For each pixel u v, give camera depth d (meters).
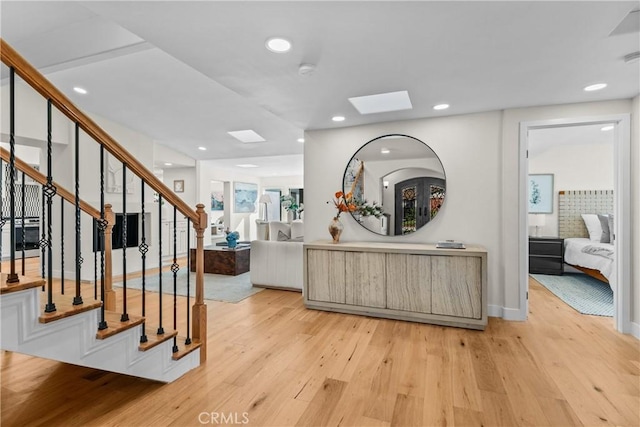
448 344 2.62
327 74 2.36
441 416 1.71
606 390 1.95
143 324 1.93
